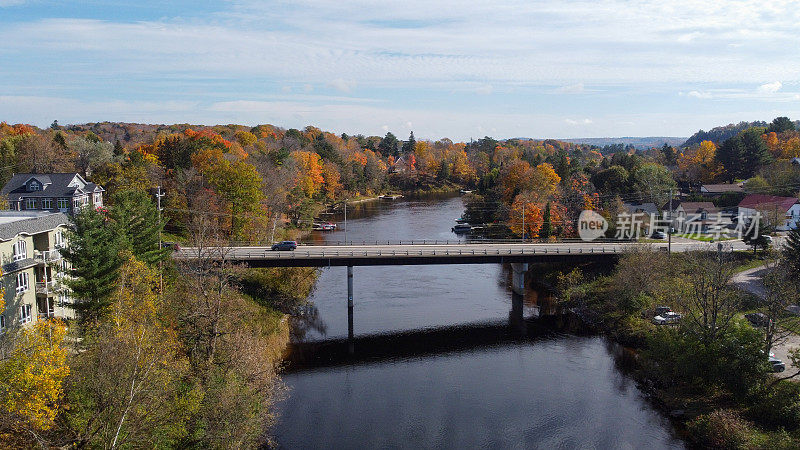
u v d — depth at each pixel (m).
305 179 152.00
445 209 166.25
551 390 49.03
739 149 140.62
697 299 50.78
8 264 43.06
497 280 89.31
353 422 43.38
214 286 40.12
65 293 42.69
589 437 40.91
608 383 50.38
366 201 190.62
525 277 89.94
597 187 127.62
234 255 68.38
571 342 61.75
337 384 50.91
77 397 26.92
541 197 104.69
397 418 44.03
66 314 50.47
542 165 121.69
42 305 47.75
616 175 126.25
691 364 45.22
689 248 77.62
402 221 142.00
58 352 26.41
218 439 31.11
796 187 112.88
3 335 35.25
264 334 59.16
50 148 104.06
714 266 56.09
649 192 120.06
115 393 26.70
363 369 54.50
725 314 52.00
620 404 46.16
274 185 111.62
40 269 47.59
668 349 48.19
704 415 41.72
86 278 41.91
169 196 93.06
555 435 41.25
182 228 91.25
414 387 50.09
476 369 54.28
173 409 30.41
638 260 67.62
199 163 106.06
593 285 76.00
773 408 39.72
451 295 80.50
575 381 50.94
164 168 109.75
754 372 43.12
